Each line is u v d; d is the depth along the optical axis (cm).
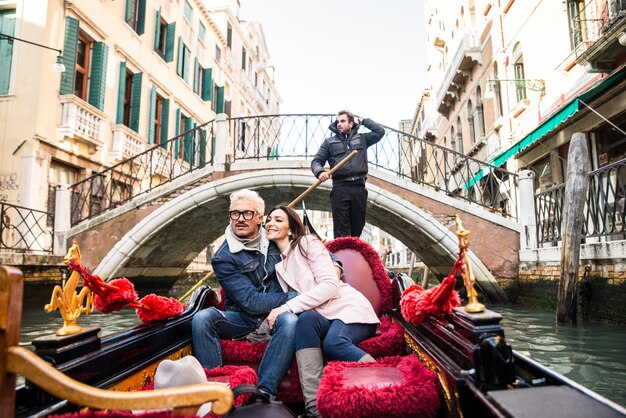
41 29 895
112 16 1118
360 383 155
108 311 180
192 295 257
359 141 407
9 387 80
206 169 873
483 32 1361
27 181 854
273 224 235
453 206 798
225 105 1995
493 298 777
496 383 109
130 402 82
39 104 876
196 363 149
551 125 734
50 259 741
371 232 3669
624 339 421
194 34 1658
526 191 764
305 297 205
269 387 185
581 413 82
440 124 2016
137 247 843
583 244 535
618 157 740
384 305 262
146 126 1273
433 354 154
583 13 829
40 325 587
